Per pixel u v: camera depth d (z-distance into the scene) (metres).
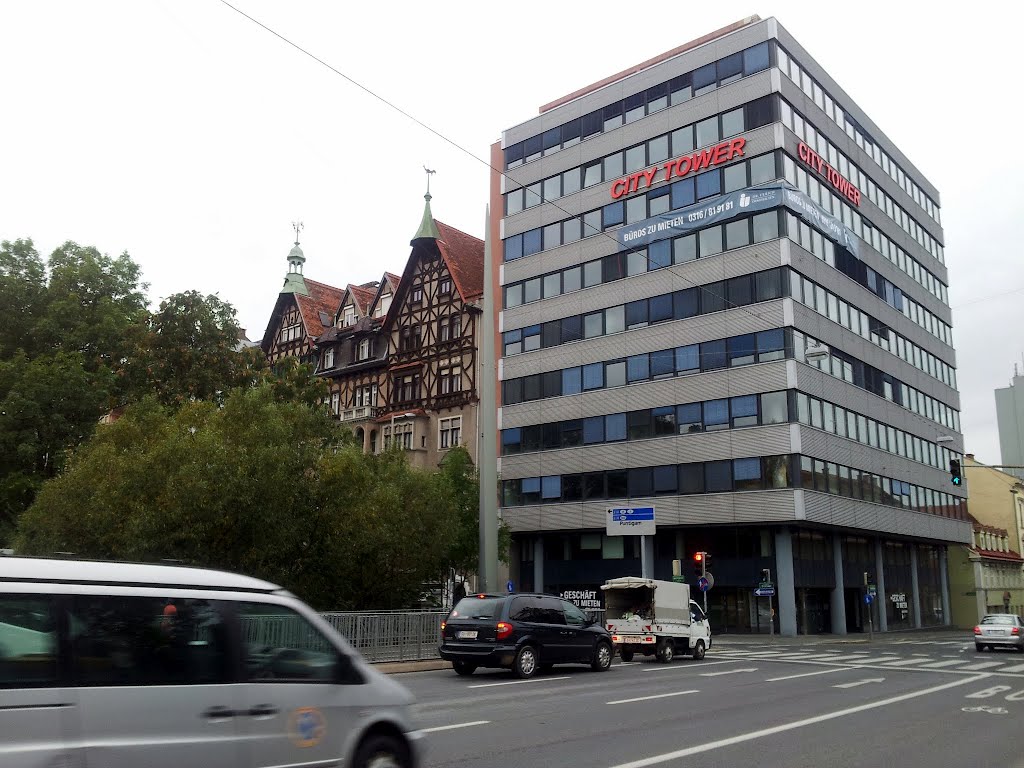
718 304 43.50
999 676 19.16
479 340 51.50
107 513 22.17
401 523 27.64
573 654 19.12
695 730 10.88
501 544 42.72
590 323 48.62
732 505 41.56
